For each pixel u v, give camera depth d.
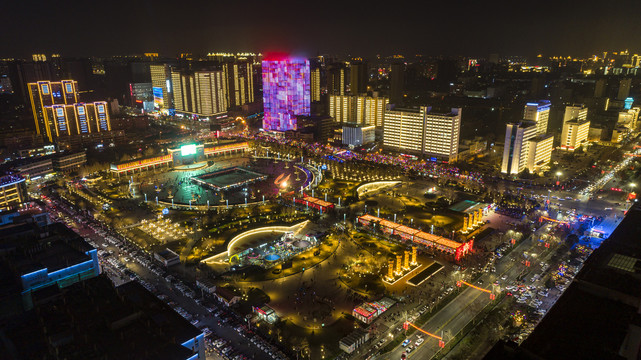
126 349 150.62
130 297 183.75
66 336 156.38
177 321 171.12
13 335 157.88
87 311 172.50
